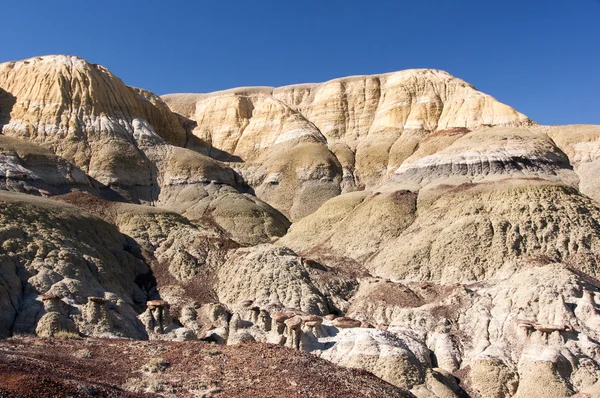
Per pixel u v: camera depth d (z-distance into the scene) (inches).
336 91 5600.4
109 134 4197.8
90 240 2266.2
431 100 5054.1
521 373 1560.0
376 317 1990.7
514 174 2999.5
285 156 4677.7
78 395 815.1
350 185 4475.9
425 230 2600.9
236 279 2208.4
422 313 1915.6
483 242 2401.6
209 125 5718.5
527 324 1681.8
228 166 4670.3
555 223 2466.8
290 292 2106.3
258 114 5516.7
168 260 2412.6
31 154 3467.0
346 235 2869.1
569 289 1835.6
